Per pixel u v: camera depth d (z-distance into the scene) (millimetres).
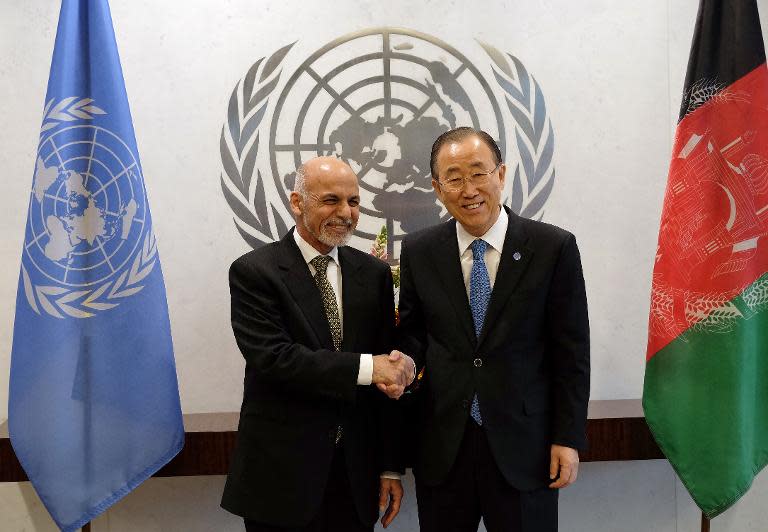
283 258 2000
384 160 2734
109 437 2260
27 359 2221
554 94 2758
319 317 1959
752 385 2316
